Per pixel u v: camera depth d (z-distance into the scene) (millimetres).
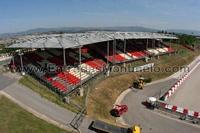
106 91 37500
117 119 29219
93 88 36469
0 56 59594
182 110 30484
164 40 101500
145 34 64250
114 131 22734
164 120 29391
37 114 24953
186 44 107312
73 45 32656
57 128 22766
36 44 33219
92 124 24891
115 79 43375
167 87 43938
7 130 20344
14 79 35219
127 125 27375
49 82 33844
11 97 28312
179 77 52750
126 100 36188
